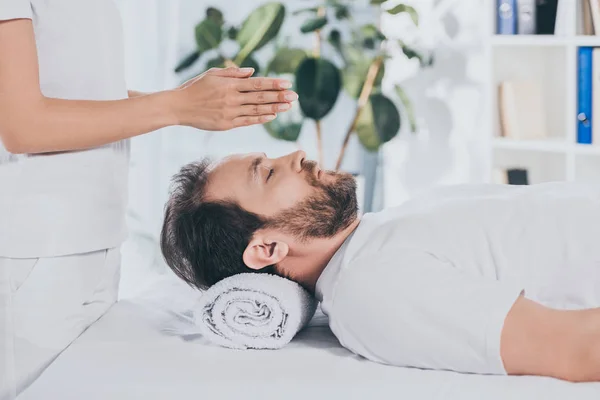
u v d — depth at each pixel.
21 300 1.38
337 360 1.32
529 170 2.96
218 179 1.47
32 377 1.40
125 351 1.38
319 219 1.44
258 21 2.90
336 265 1.41
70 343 1.44
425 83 3.16
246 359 1.34
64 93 1.42
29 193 1.37
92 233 1.44
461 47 3.04
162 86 2.90
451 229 1.38
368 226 1.44
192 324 1.55
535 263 1.37
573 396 1.12
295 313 1.39
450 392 1.17
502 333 1.19
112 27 1.51
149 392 1.23
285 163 1.47
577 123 2.70
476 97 3.01
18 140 1.31
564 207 1.41
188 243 1.49
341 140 3.34
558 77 2.92
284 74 3.05
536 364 1.18
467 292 1.24
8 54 1.27
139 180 2.81
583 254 1.36
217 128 1.41
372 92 3.04
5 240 1.36
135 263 2.76
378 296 1.27
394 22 3.22
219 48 2.94
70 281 1.42
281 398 1.20
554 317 1.19
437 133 3.14
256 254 1.44
